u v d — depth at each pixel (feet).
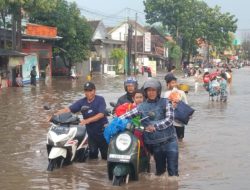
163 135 28.19
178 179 28.78
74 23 170.50
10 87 118.93
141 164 29.19
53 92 101.91
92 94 33.01
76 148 32.58
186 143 40.34
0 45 131.34
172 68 58.29
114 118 29.78
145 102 28.35
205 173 30.32
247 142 40.86
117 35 287.48
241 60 575.38
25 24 143.95
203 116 59.11
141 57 264.11
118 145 27.68
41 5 122.93
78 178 29.43
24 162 33.83
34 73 126.31
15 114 61.36
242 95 96.37
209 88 81.56
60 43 168.45
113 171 27.71
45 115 60.23
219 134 45.06
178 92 39.45
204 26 318.65
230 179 28.84
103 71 220.43
